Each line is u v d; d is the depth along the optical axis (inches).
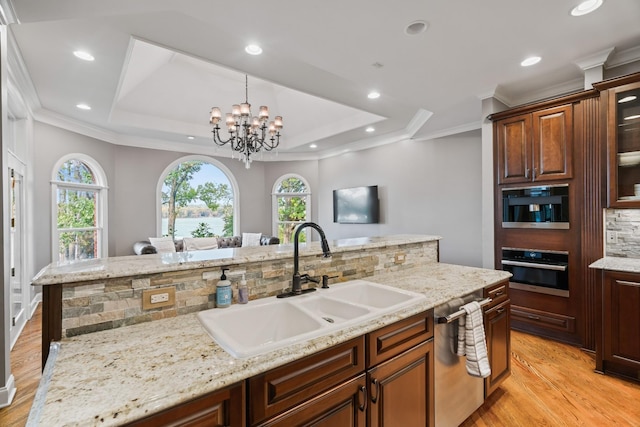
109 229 216.1
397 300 70.6
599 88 102.7
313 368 43.1
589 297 111.0
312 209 298.0
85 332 47.1
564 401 85.0
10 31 98.3
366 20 84.4
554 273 118.4
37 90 143.2
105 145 214.2
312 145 266.1
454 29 89.4
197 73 187.9
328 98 157.2
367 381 50.3
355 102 164.4
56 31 98.3
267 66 120.4
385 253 92.4
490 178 135.5
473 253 188.5
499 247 132.8
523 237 126.1
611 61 107.5
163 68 179.6
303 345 43.2
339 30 89.0
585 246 111.2
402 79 123.2
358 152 257.3
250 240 269.1
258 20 83.9
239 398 36.3
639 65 103.8
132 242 230.2
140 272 50.8
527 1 77.4
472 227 189.0
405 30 89.7
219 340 44.6
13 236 127.3
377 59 106.7
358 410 48.7
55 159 180.4
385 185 236.1
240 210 287.9
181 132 221.5
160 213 244.4
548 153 118.1
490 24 87.2
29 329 137.4
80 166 199.9
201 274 57.5
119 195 224.4
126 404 30.0
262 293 65.3
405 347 57.2
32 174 160.2
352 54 103.1
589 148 109.3
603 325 96.3
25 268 144.5
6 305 84.5
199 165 269.1
